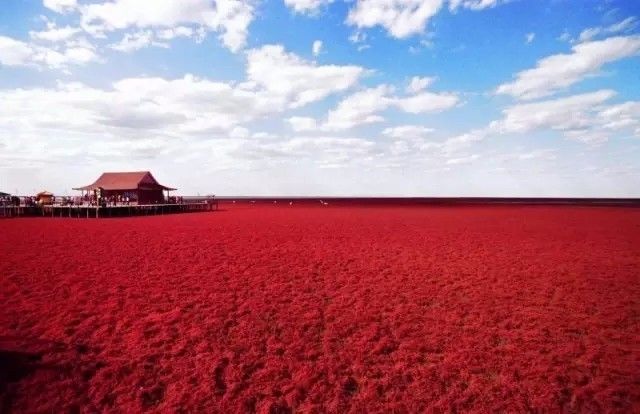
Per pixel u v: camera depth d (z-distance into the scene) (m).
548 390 6.56
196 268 14.80
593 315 9.97
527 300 11.18
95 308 10.17
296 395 6.48
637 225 32.28
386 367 7.42
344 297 11.45
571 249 19.56
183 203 55.50
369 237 24.22
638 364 7.39
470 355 7.83
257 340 8.52
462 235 25.39
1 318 9.34
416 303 10.95
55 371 7.04
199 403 6.25
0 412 5.92
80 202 42.69
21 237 22.28
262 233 25.88
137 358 7.57
